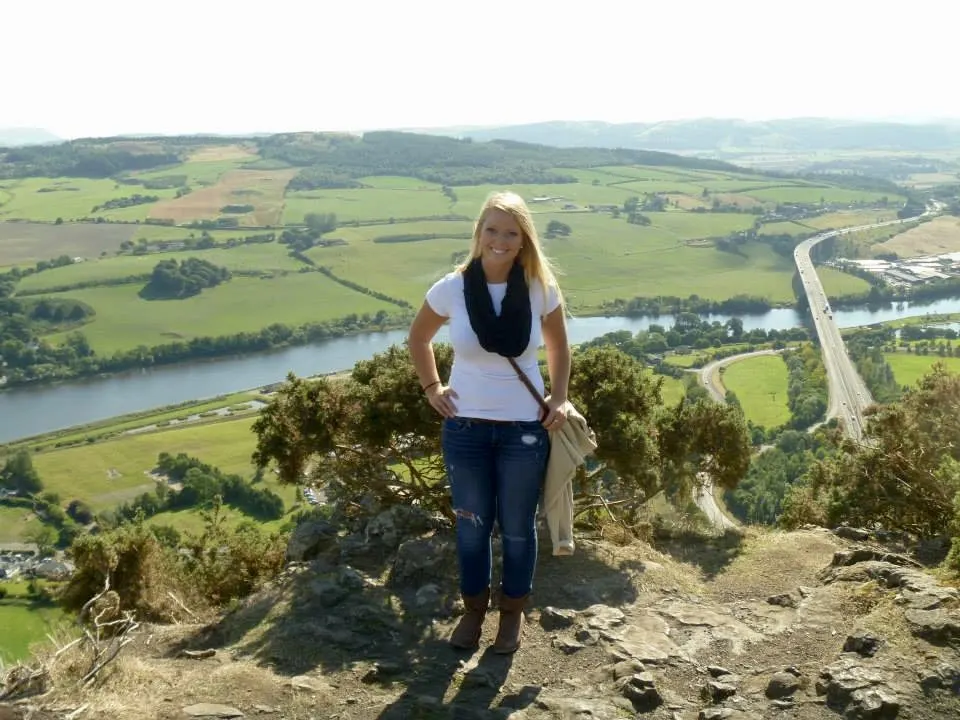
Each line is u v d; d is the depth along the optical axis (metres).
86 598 9.72
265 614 6.03
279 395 11.20
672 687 4.60
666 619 5.54
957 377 11.54
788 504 12.47
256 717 4.12
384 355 11.62
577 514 12.10
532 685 4.60
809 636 5.02
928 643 4.42
